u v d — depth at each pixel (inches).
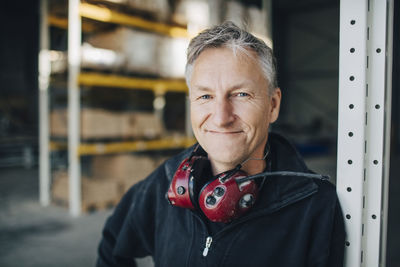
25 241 127.5
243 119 30.5
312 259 32.4
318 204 32.3
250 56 30.5
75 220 149.8
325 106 548.7
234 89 30.2
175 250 35.4
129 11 156.9
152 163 182.1
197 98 32.0
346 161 32.6
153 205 40.2
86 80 148.9
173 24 175.6
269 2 181.3
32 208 167.9
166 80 179.2
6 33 398.3
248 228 32.2
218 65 30.4
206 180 34.1
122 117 168.2
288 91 583.8
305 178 32.5
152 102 227.9
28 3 410.6
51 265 109.2
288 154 33.9
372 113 31.6
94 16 145.6
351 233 32.7
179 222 35.9
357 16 31.0
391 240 134.9
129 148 167.3
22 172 275.6
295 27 573.0
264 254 31.7
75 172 154.9
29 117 410.3
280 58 571.5
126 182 169.6
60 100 192.9
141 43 163.6
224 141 30.9
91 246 123.6
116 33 158.2
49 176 183.5
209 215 29.1
